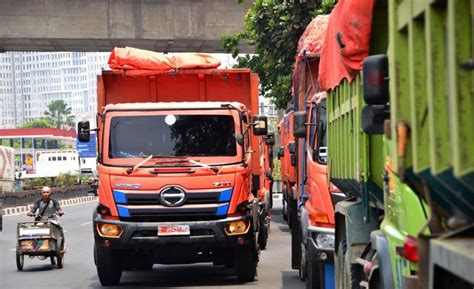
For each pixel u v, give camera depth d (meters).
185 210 15.19
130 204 15.20
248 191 15.64
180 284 16.14
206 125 15.57
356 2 8.41
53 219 20.19
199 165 15.28
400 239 7.30
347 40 8.63
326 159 12.62
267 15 29.95
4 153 49.66
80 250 24.91
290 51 30.23
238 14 36.78
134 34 36.12
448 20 4.61
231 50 35.62
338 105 10.87
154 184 15.20
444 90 4.85
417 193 5.96
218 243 15.18
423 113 5.25
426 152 5.23
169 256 15.36
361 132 8.98
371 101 6.65
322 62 11.99
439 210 5.44
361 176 9.05
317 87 15.52
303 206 14.23
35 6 35.28
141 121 15.55
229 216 15.30
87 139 16.02
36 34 35.34
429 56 4.93
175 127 15.52
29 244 19.62
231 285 15.81
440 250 4.98
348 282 9.70
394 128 5.82
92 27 35.72
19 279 17.89
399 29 5.75
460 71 4.45
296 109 16.98
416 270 6.30
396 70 5.76
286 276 17.11
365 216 9.22
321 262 12.61
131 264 16.05
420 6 5.16
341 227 10.74
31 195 62.41
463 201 4.86
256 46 31.52
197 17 36.62
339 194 12.34
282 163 31.44
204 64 17.44
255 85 17.72
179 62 17.39
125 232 15.11
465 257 4.52
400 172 5.61
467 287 4.91
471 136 4.41
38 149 148.75
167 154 15.38
